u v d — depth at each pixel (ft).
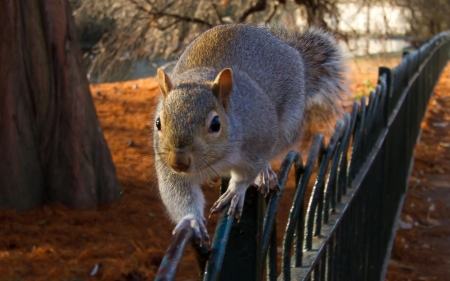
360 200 2.36
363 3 6.77
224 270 1.58
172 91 1.93
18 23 3.64
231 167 1.98
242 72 2.15
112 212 3.78
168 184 1.99
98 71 7.22
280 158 2.43
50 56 3.77
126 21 6.79
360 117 2.32
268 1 6.81
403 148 3.79
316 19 6.57
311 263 1.84
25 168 3.69
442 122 6.44
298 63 2.48
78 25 7.09
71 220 3.59
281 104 2.33
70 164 3.78
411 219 3.90
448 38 9.36
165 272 1.33
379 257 2.76
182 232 1.39
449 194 4.40
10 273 2.87
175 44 6.86
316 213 1.98
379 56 7.43
